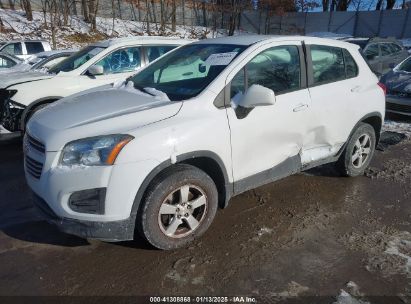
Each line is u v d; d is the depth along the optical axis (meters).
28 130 3.21
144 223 2.99
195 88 3.42
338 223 3.76
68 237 3.40
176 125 3.00
